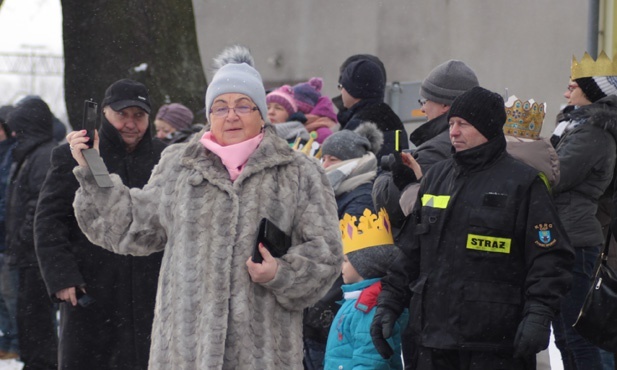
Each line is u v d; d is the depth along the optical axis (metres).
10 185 19.70
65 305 14.51
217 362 10.08
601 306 12.31
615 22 33.06
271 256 10.22
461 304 11.68
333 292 14.45
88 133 11.00
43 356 19.42
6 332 21.12
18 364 20.70
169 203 10.80
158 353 10.41
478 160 11.85
